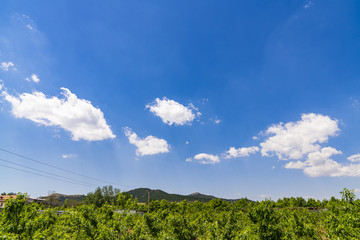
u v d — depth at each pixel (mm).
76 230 19922
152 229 22844
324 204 77562
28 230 13641
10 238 10812
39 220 15859
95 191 99375
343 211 14266
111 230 19359
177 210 54312
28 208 15172
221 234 19016
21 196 14203
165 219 25688
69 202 91812
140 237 19688
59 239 15711
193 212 53438
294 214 24328
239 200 74500
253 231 15133
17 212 13719
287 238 15234
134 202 42375
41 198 84500
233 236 18469
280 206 73438
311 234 19438
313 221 28203
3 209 13391
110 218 27781
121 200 51594
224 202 81125
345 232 12156
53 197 85312
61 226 21469
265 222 14555
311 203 79375
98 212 29891
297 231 20109
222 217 22688
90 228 20000
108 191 102375
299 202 81625
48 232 17297
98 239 18250
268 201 15703
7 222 13188
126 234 20094
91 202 94875
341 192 15438
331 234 13039
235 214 22156
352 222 12555
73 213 21953
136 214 34062
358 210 13867
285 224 21094
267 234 14094
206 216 38594
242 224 22000
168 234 21031
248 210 15969
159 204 83250
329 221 14102
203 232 24891
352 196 14898
